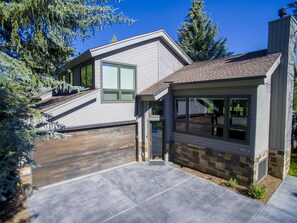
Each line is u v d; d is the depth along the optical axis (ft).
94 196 20.79
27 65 20.49
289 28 23.35
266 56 25.18
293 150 35.81
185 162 30.30
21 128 16.22
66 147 24.73
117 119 29.09
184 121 30.35
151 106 31.60
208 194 21.15
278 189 22.26
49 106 24.03
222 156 25.04
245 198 20.27
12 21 17.40
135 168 29.09
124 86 29.66
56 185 23.43
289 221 16.43
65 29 20.95
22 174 20.40
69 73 35.91
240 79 21.25
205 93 26.61
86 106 25.79
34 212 17.75
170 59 36.42
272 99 25.32
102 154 28.09
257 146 22.16
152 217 17.06
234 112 23.70
